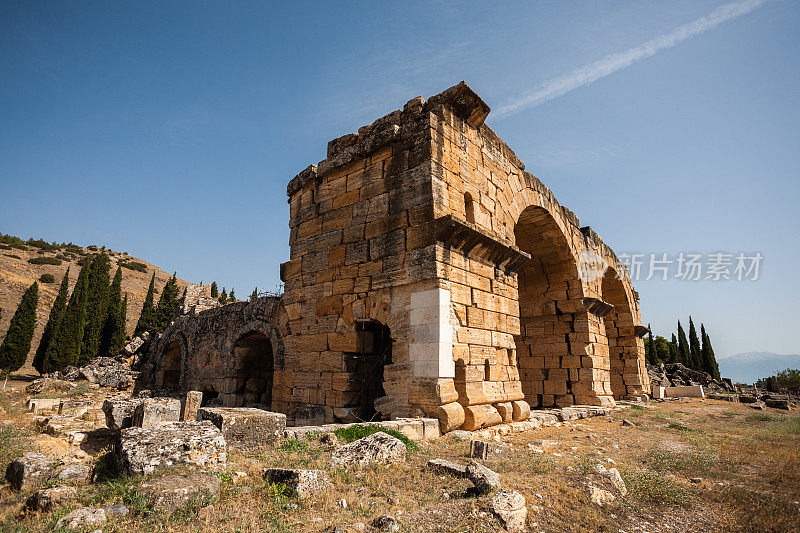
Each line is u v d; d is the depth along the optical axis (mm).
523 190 17797
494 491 5805
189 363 26188
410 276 12438
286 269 16859
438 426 10867
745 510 6293
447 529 4906
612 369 27938
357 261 14188
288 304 16500
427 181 12727
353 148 15117
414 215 12820
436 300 11812
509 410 13234
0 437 8453
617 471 7477
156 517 4727
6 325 51312
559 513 5781
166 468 5965
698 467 8750
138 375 30641
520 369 22094
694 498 6918
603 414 17953
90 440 8914
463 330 12359
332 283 14844
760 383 56438
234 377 21625
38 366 38656
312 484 5742
